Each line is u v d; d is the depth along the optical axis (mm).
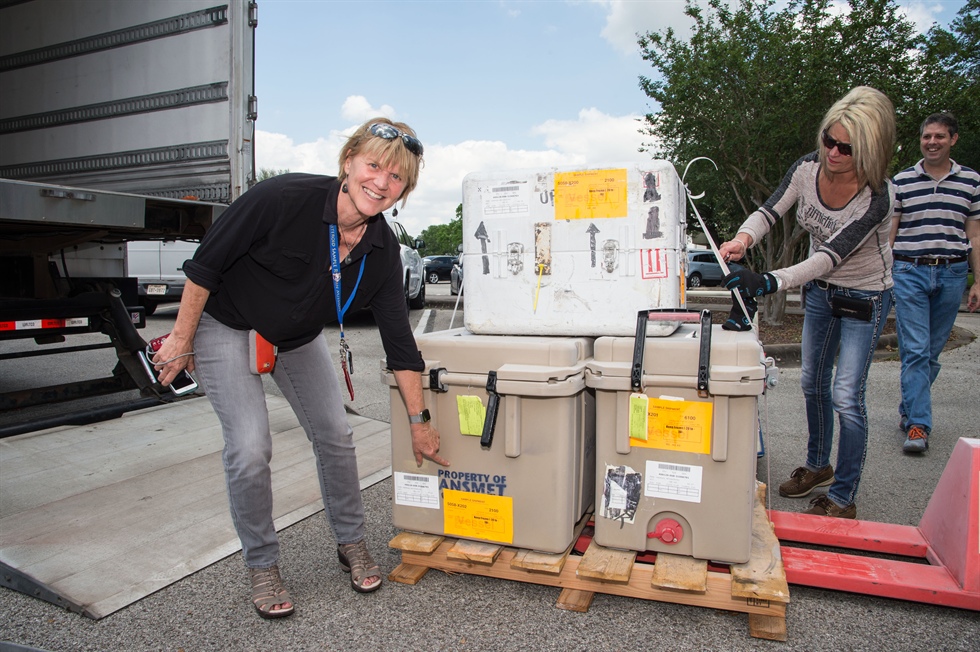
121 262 4852
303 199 1765
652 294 2113
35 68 5203
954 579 1983
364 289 1941
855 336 2533
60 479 3127
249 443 1870
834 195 2453
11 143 5430
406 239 11422
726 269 2264
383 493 3027
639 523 1993
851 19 7461
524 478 2020
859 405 2543
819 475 2912
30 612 2023
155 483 3076
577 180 2168
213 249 1719
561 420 1955
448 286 23703
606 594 2096
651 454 1953
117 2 4688
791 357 6797
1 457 3424
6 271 4414
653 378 1889
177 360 1803
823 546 2469
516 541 2053
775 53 7715
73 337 7887
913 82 7582
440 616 1965
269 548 1990
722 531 1899
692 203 2387
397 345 2002
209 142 4301
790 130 7879
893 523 2656
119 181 4762
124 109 4699
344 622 1939
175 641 1852
